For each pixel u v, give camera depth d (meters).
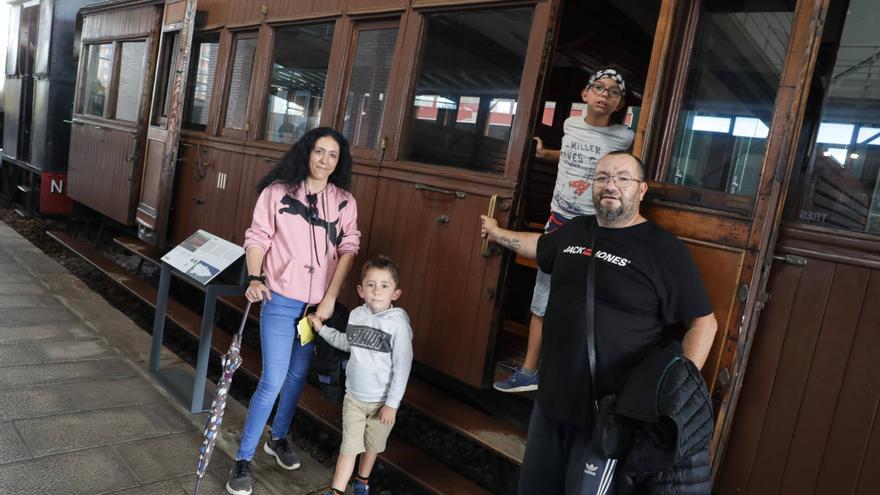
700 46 2.55
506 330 4.09
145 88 6.23
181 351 4.82
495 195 3.13
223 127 5.40
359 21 4.12
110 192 6.79
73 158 7.90
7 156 9.66
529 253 2.80
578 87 5.29
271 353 2.82
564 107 5.35
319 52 4.42
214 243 3.78
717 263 2.35
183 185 5.78
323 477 3.12
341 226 2.98
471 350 3.22
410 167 3.60
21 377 3.61
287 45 4.75
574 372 2.04
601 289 2.02
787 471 2.32
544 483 2.22
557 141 5.36
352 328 2.77
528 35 3.15
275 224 2.85
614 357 1.98
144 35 6.39
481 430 3.07
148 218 5.89
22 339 4.19
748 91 2.42
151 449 3.06
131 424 3.27
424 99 3.64
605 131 2.87
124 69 6.86
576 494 1.99
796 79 2.19
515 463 2.84
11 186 9.96
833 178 2.35
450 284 3.35
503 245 2.93
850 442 2.20
